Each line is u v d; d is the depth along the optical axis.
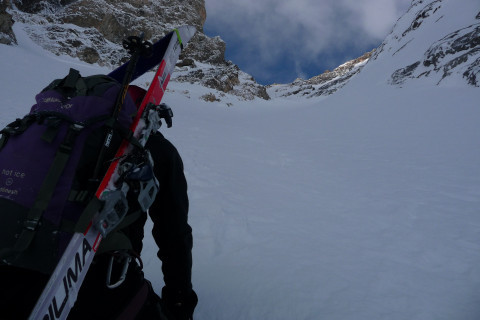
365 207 4.39
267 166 6.67
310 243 3.09
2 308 0.71
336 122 15.62
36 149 0.77
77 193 0.76
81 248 0.72
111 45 36.69
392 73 22.62
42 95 0.87
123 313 0.84
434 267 2.76
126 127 0.86
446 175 6.21
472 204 4.56
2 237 0.72
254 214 3.77
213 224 3.32
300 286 2.25
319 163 7.38
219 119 16.62
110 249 0.85
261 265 2.52
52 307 0.66
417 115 13.81
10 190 0.75
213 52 48.34
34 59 21.69
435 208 4.37
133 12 44.88
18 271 0.73
